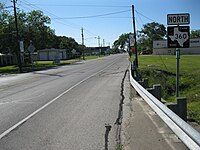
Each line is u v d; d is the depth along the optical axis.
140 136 6.20
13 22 51.56
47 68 43.12
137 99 11.16
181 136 4.73
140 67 31.38
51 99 11.81
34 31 57.16
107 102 10.71
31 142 6.02
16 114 8.93
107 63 49.09
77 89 15.03
